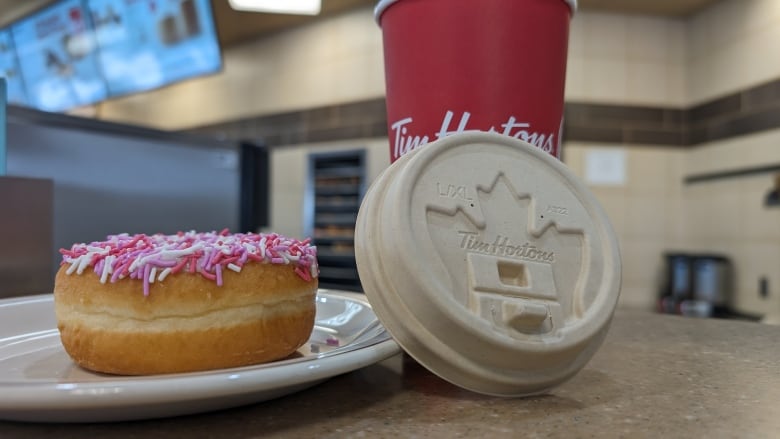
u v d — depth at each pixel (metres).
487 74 0.19
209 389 0.12
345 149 1.13
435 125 0.20
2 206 0.36
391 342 0.17
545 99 0.20
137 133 0.69
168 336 0.17
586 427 0.13
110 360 0.17
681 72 1.07
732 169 0.95
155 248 0.19
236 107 1.30
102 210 0.65
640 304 1.05
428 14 0.19
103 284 0.17
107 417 0.13
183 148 0.75
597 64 1.04
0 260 0.36
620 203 1.05
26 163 0.57
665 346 0.24
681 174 1.07
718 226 0.99
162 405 0.12
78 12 1.08
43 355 0.20
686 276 0.98
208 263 0.18
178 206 0.74
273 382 0.13
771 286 0.87
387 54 0.21
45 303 0.25
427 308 0.14
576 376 0.18
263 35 1.26
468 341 0.14
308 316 0.20
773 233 0.87
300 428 0.13
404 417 0.14
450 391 0.17
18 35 1.17
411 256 0.14
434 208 0.15
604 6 1.02
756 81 0.91
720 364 0.20
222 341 0.17
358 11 1.13
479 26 0.19
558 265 0.16
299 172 1.20
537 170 0.17
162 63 1.04
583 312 0.15
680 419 0.14
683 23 1.07
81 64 1.11
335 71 1.16
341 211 1.12
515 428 0.13
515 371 0.15
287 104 1.22
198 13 0.98
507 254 0.15
